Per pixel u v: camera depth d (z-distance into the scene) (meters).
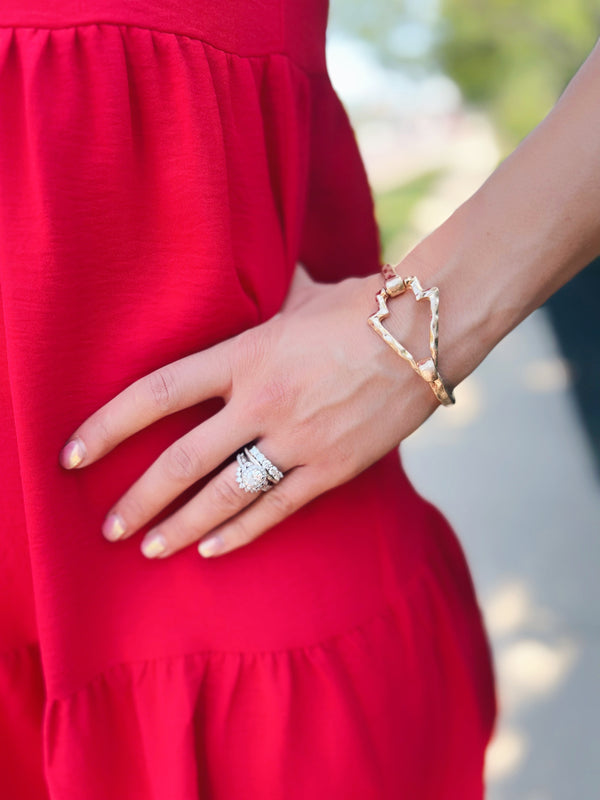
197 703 0.47
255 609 0.47
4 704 0.49
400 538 0.50
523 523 1.30
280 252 0.48
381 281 0.46
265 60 0.45
